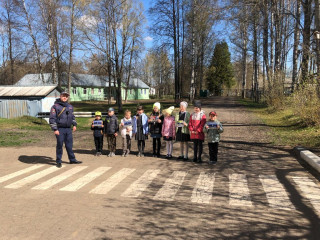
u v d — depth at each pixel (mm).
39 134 14289
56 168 7363
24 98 21547
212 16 12195
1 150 10141
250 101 36062
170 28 27266
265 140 10812
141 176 6457
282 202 4742
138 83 68062
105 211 4418
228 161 7859
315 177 6211
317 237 3559
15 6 30031
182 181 6031
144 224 3953
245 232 3703
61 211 4426
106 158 8617
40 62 32500
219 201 4824
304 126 12836
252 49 31156
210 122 7590
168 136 8188
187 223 3977
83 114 22375
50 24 31328
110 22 27531
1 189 5582
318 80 11703
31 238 3564
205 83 71000
